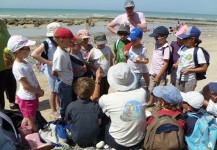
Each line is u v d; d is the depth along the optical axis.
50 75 3.02
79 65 2.96
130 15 3.59
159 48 3.26
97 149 2.38
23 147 2.35
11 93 3.40
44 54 2.96
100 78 3.11
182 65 2.80
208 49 8.60
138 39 3.16
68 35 2.67
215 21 48.72
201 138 2.19
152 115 2.33
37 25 20.36
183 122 2.27
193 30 2.72
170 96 2.26
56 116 3.13
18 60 2.52
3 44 3.19
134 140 2.31
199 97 2.38
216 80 4.66
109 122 2.45
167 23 33.62
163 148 2.13
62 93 2.77
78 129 2.37
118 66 2.47
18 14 46.72
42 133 2.48
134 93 2.40
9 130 2.27
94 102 2.48
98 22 29.48
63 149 2.37
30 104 2.56
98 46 3.20
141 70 3.30
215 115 2.46
